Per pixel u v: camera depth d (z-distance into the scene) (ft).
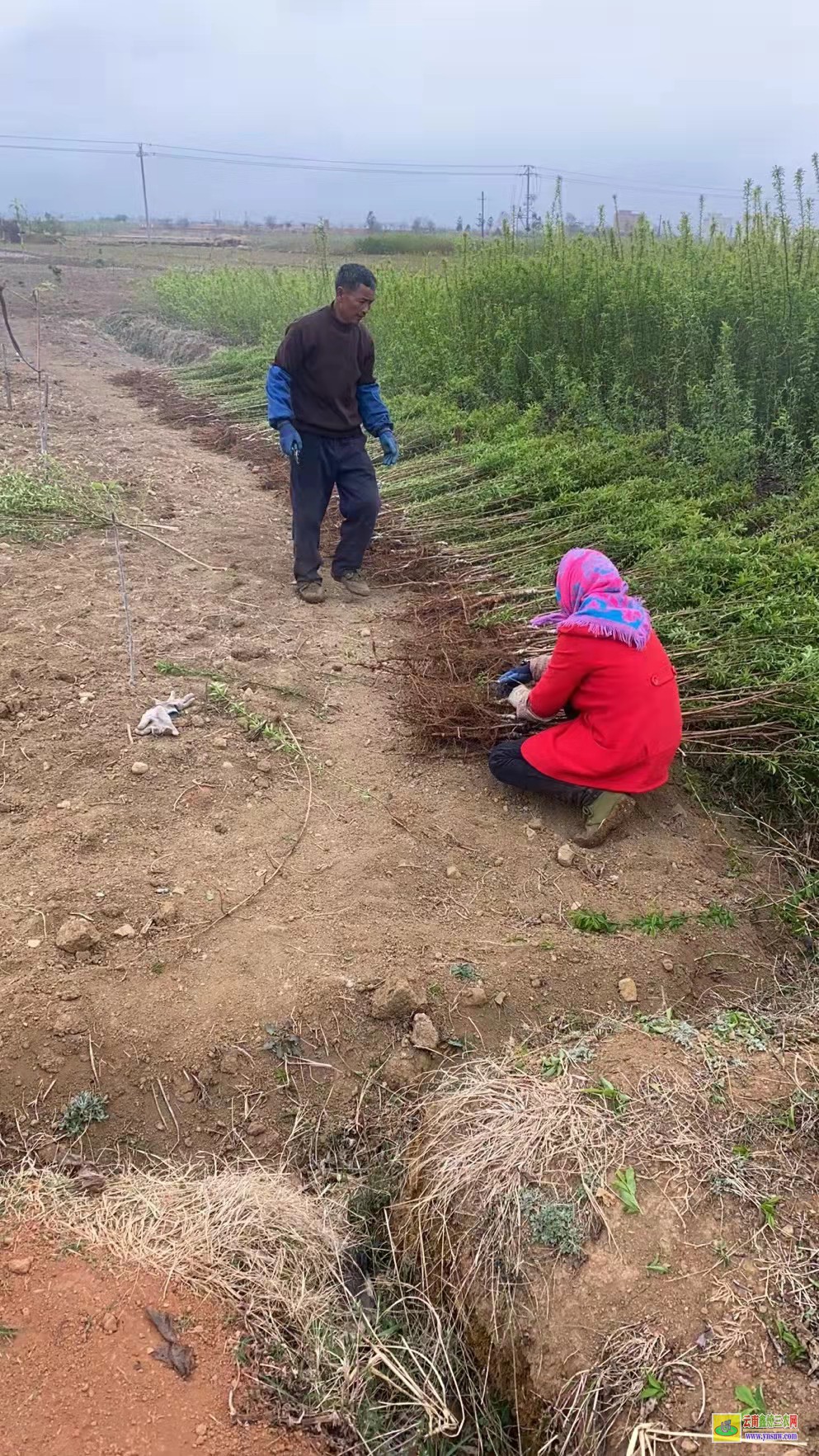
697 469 22.22
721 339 25.14
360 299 16.11
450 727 13.92
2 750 13.10
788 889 12.25
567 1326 7.03
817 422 23.88
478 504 21.62
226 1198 8.21
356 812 12.66
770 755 13.21
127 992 9.77
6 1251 7.59
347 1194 8.78
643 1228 7.45
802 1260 7.23
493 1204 7.78
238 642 16.56
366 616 18.06
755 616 14.51
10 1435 6.31
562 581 12.20
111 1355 6.89
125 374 43.55
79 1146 8.87
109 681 14.92
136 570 19.49
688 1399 6.53
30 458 26.58
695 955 11.07
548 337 30.14
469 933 10.93
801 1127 8.24
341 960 10.32
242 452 29.86
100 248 109.19
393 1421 7.12
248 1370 7.04
